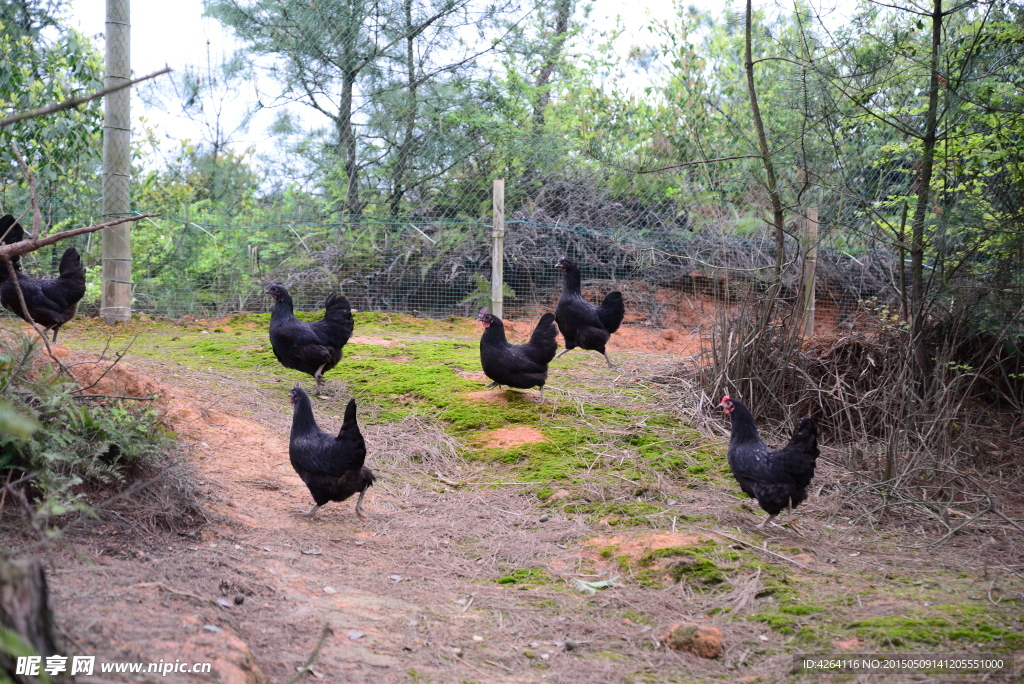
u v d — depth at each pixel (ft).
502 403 26.86
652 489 21.38
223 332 34.65
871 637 13.89
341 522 18.37
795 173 28.84
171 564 13.89
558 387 28.91
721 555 17.33
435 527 19.08
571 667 12.92
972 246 26.58
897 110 28.43
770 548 18.25
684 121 45.34
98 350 27.73
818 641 13.80
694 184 46.19
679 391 28.78
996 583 16.81
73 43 36.76
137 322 35.14
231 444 21.13
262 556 15.38
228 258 40.19
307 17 42.24
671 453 23.77
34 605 8.26
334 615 13.46
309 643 12.24
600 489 21.35
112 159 33.86
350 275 40.91
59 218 37.06
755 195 36.99
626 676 12.68
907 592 16.12
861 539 19.61
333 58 42.88
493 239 37.52
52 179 36.04
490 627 14.25
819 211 29.94
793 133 28.09
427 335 36.22
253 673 10.57
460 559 17.49
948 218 25.82
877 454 23.26
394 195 43.16
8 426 8.16
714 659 13.42
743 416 19.95
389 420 25.41
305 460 17.71
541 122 47.88
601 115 48.60
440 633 13.66
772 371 27.20
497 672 12.53
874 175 33.73
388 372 29.19
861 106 26.40
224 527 16.26
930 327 28.71
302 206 45.24
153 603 11.96
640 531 18.85
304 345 26.35
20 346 17.44
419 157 42.98
